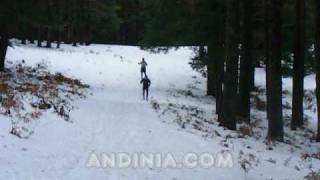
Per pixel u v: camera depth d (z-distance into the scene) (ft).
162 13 268.41
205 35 242.99
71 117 160.45
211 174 112.27
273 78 195.62
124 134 147.74
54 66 365.40
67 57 424.05
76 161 106.73
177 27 260.62
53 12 247.91
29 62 353.92
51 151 111.04
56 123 141.28
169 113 218.38
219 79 243.40
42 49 471.21
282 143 193.47
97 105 211.00
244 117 244.42
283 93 377.50
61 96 201.57
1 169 90.74
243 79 245.24
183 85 369.50
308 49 289.12
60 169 98.22
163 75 398.62
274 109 196.03
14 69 269.44
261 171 127.95
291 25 264.31
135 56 501.97
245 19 238.48
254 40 280.10
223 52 241.35
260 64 481.87
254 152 156.25
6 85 170.71
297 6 241.96
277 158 153.99
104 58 451.94
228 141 166.61
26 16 235.40
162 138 149.59
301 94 246.47
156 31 282.77
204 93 347.15
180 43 277.64
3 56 245.04
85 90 263.70
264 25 249.34
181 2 254.88
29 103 154.92
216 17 234.58
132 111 209.05
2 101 141.69
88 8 533.96
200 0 238.07
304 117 293.64
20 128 122.11
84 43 651.25
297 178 126.11
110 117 179.11
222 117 202.59
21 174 90.33
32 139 117.19
